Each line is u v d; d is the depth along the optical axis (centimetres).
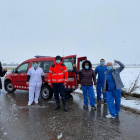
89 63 556
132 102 600
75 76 644
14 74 823
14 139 337
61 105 616
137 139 338
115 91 468
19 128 393
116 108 485
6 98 734
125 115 490
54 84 546
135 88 735
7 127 399
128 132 371
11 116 481
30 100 621
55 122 434
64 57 660
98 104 627
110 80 467
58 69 538
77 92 859
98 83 646
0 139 336
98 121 441
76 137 347
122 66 461
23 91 933
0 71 483
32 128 394
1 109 554
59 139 338
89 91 556
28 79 624
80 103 646
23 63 792
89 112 525
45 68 704
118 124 420
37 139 338
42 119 457
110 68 461
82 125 413
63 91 545
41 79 648
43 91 705
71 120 449
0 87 497
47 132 371
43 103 643
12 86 841
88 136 352
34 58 764
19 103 641
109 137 347
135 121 440
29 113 511
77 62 683
